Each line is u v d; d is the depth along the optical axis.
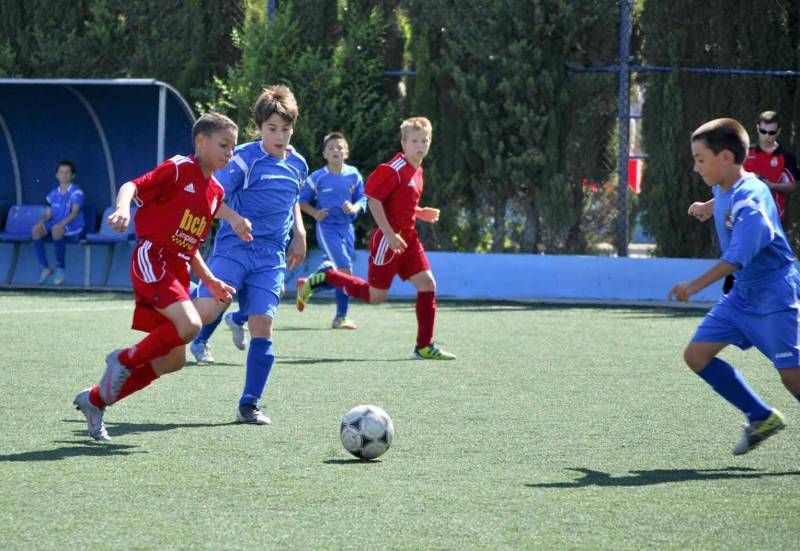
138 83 45.84
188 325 16.66
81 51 51.16
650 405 20.67
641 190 46.75
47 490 13.97
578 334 32.78
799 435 17.97
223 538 11.93
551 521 12.70
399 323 36.03
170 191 16.91
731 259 15.14
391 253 28.22
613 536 12.12
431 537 12.02
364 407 15.96
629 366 25.98
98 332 31.73
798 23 45.31
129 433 17.75
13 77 51.69
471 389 22.47
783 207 39.47
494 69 47.03
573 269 45.34
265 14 50.12
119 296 45.03
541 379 23.89
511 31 46.66
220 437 17.48
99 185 52.00
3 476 14.70
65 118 51.41
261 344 18.92
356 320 37.00
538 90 46.56
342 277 30.23
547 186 46.72
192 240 17.19
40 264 50.78
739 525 12.60
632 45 46.94
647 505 13.46
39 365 25.12
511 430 18.20
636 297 44.75
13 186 52.81
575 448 16.81
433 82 47.84
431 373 24.73
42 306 40.00
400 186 27.86
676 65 45.69
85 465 15.40
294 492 13.97
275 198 19.67
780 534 12.26
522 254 46.09
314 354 27.98
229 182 19.41
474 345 30.09
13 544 11.65
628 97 45.97
